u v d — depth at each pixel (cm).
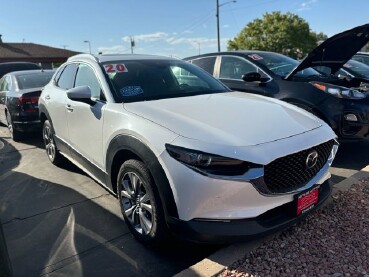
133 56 436
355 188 392
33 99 673
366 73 718
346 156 552
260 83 573
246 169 251
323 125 320
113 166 340
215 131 272
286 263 271
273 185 262
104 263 296
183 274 262
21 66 1391
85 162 406
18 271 290
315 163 286
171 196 264
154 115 303
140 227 316
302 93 523
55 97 479
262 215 266
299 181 277
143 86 376
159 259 298
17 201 427
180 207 260
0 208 409
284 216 276
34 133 718
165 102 342
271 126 289
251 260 275
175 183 260
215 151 253
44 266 295
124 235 337
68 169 536
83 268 290
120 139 312
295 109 350
